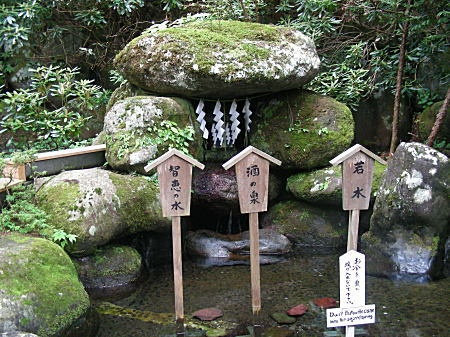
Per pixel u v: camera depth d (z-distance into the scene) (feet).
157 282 13.28
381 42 20.10
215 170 16.21
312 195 15.66
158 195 14.14
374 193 15.21
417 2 16.66
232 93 15.61
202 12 21.53
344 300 9.79
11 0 20.20
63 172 13.82
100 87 20.43
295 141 16.25
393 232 13.76
